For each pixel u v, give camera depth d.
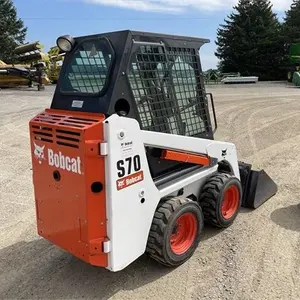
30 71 22.28
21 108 14.60
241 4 42.03
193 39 3.73
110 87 2.96
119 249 3.01
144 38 3.18
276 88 23.81
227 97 18.16
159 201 3.40
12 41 46.41
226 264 3.62
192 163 3.84
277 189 5.48
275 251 3.83
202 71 3.89
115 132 2.80
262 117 12.16
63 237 3.15
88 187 2.81
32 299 3.22
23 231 4.52
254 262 3.64
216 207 4.05
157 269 3.57
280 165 6.88
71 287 3.37
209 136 4.11
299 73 26.45
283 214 4.71
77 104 3.15
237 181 4.33
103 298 3.20
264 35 40.56
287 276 3.40
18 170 6.98
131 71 3.08
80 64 3.29
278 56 40.06
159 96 3.39
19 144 9.02
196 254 3.81
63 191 3.04
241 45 40.97
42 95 19.39
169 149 3.44
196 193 4.09
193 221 3.63
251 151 7.99
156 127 3.37
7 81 22.77
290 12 42.53
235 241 4.05
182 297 3.16
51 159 3.09
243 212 4.78
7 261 3.85
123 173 2.91
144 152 3.11
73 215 2.99
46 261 3.83
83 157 2.78
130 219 3.05
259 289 3.22
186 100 3.74
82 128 2.76
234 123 11.26
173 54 3.50
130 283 3.38
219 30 43.34
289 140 8.94
